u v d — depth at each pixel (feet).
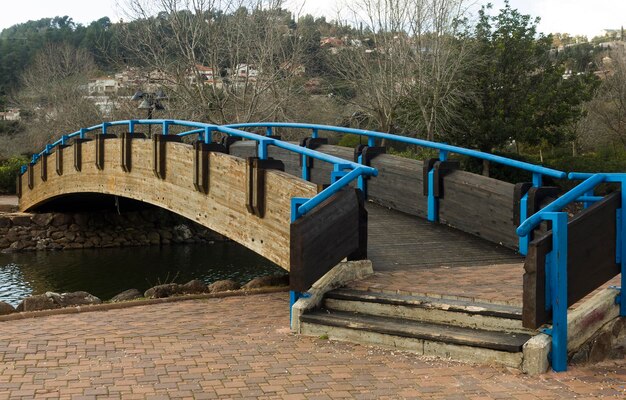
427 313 21.20
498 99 100.99
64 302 29.73
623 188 19.06
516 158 103.76
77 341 21.83
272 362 19.20
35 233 82.58
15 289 54.65
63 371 18.35
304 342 21.49
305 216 22.56
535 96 99.09
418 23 101.35
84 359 19.61
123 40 114.62
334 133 115.55
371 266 25.70
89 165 61.31
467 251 30.55
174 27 90.33
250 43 94.48
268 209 32.73
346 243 23.70
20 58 219.00
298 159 49.57
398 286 23.47
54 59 175.42
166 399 16.06
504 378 17.26
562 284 17.39
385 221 36.73
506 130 98.17
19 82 203.41
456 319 20.52
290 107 98.12
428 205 36.83
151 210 88.89
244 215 35.70
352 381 17.37
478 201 33.40
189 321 25.25
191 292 32.24
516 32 100.58
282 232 31.48
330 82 121.08
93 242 83.76
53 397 16.16
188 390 16.72
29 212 85.71
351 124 114.32
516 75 101.71
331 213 23.08
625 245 19.25
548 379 17.06
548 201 28.68
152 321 25.30
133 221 87.30
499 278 24.71
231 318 25.79
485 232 32.96
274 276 34.47
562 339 17.52
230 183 37.35
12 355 19.97
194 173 40.75
